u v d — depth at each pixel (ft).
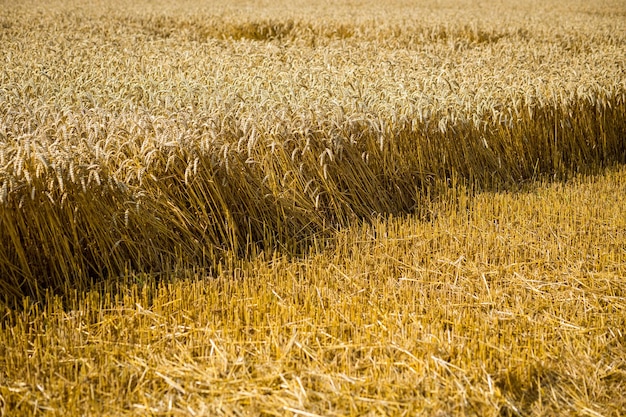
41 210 14.55
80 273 14.74
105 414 10.19
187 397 10.78
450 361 11.60
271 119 18.81
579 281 14.61
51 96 21.98
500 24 54.75
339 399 10.54
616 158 25.31
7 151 14.82
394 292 13.92
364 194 19.33
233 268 15.89
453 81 24.27
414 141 21.04
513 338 12.23
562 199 20.06
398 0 88.58
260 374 11.28
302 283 14.57
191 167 16.76
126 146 16.80
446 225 17.76
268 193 17.79
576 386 10.94
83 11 62.44
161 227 15.90
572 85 25.07
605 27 51.96
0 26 46.78
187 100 21.34
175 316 13.32
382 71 27.30
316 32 52.80
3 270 14.23
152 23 55.67
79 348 11.86
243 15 60.85
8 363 11.40
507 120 23.21
